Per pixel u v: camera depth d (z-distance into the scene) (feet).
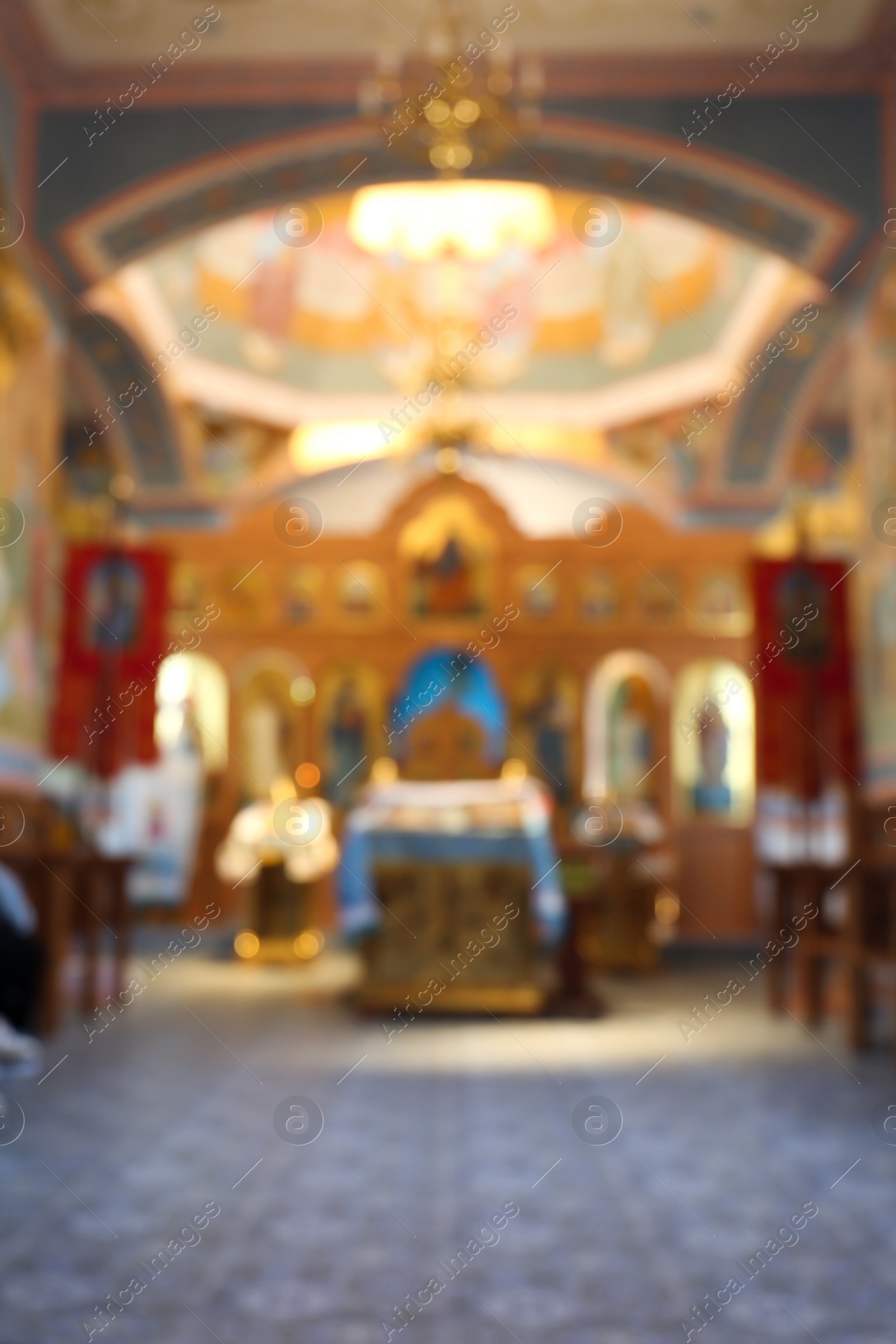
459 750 53.98
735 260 51.44
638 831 47.75
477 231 51.01
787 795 47.75
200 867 55.98
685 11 32.40
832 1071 25.73
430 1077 25.05
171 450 55.42
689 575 57.06
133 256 37.06
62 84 34.42
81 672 41.04
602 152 35.35
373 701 57.00
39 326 34.17
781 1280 13.23
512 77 34.32
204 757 56.90
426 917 34.58
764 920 54.39
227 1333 11.72
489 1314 12.24
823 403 53.47
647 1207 15.93
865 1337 11.67
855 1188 16.85
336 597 57.52
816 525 56.59
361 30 33.12
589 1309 12.39
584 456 62.13
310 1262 13.76
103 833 39.75
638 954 46.83
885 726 33.45
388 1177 17.40
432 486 57.57
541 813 34.27
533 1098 23.02
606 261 58.03
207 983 42.63
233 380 59.21
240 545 57.77
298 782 55.57
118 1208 15.87
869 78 34.01
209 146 34.73
